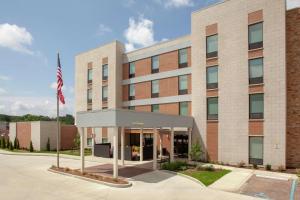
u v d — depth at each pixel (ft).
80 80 155.74
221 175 69.72
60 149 153.89
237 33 88.22
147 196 51.70
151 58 121.80
